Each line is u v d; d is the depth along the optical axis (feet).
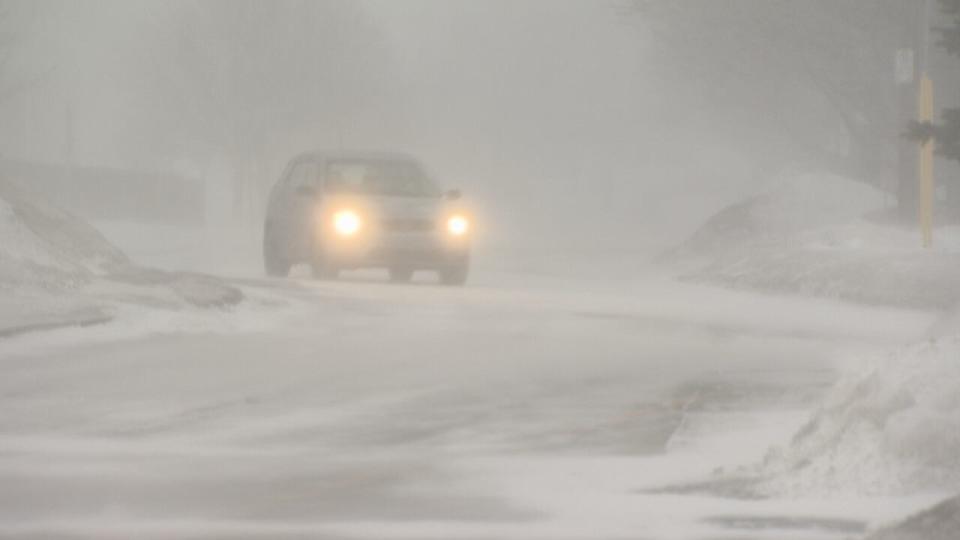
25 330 138.41
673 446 95.86
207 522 74.69
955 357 82.38
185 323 152.97
